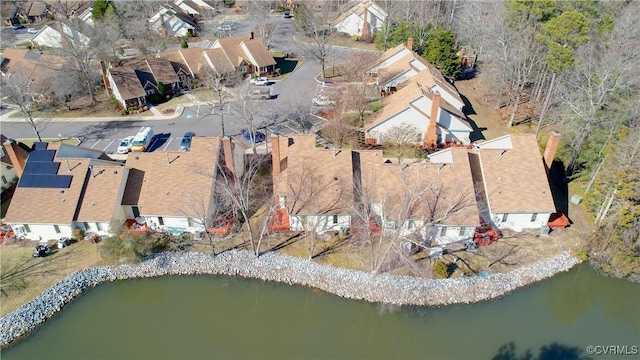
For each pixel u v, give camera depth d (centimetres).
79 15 10681
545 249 4134
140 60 7600
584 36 6019
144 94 7081
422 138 5756
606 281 4031
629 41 5884
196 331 3716
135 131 6372
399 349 3494
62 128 6500
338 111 5988
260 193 4825
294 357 3478
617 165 4119
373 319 3709
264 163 5297
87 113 6962
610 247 3944
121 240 3950
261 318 3856
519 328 3594
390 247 3628
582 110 4969
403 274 3869
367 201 3956
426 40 8500
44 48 9669
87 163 4400
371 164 4497
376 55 8238
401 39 8725
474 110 6950
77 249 4169
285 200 4347
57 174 4325
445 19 10288
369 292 3775
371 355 3472
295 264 4003
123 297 3969
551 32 6091
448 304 3716
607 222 4028
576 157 4947
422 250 4100
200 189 4303
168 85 7550
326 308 3819
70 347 3488
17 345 3456
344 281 3850
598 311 3891
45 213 4138
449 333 3556
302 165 4400
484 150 4456
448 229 4100
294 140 4562
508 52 6788
